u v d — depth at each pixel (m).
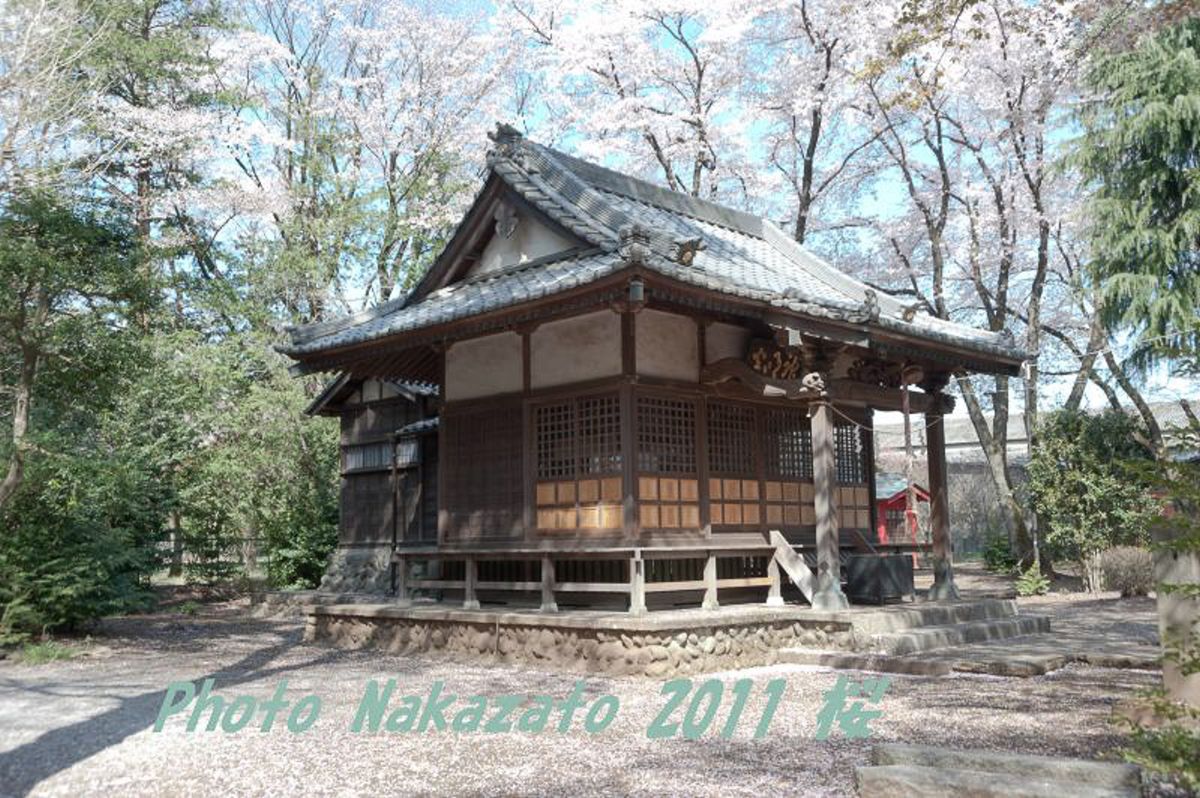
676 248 9.61
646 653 9.67
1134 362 19.53
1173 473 5.08
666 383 11.01
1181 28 18.30
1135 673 9.50
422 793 5.49
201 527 20.22
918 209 25.36
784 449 12.73
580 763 6.14
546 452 11.48
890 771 5.18
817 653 10.55
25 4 14.85
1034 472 20.41
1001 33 19.23
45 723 7.73
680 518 11.02
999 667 9.45
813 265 14.18
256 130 24.89
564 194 11.90
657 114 23.72
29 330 12.67
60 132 16.66
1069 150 20.05
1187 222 17.64
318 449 21.19
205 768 6.12
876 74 13.87
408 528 18.08
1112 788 4.87
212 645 13.34
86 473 12.93
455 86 27.38
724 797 5.28
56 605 12.95
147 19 24.20
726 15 22.39
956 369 13.56
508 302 10.05
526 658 10.88
